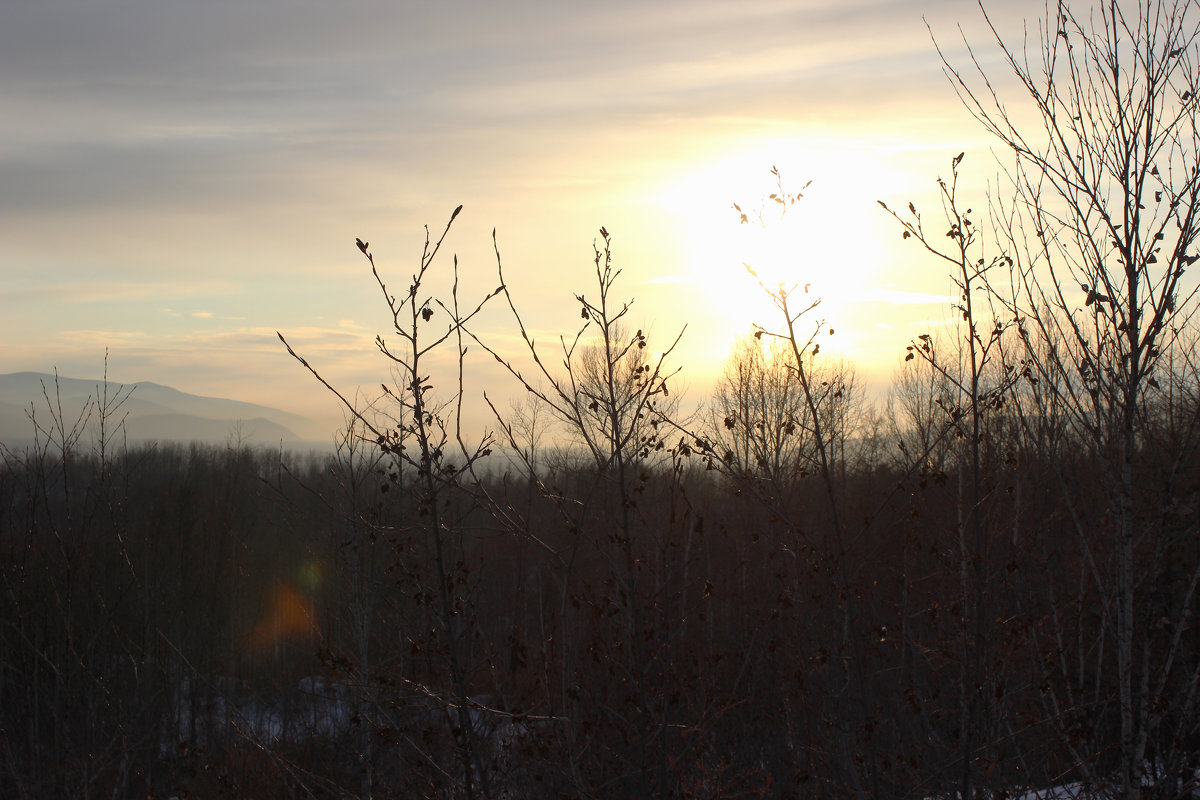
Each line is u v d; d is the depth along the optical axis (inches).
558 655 249.1
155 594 481.4
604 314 193.6
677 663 259.9
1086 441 212.8
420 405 183.0
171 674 442.6
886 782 247.0
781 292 198.2
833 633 245.6
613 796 248.8
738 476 223.3
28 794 334.3
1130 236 192.9
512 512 217.8
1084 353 198.8
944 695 244.5
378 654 289.6
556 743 236.4
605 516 222.8
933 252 198.1
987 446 225.9
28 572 407.2
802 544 245.8
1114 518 198.5
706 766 266.8
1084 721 214.5
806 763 271.7
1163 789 202.5
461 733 202.1
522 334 185.3
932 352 203.2
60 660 378.6
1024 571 238.4
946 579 243.9
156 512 626.5
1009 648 227.5
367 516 255.4
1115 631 199.3
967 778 211.2
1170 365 228.5
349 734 287.6
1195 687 203.5
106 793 339.9
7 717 387.2
